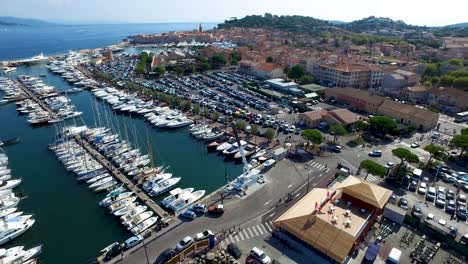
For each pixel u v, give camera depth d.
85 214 95.44
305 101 188.62
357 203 81.44
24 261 76.94
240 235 81.31
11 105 196.38
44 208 98.62
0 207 95.88
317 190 88.94
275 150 124.75
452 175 110.44
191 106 181.00
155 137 151.88
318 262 71.31
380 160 121.44
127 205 95.94
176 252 74.25
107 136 145.38
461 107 178.00
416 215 87.75
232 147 133.00
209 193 105.06
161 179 110.12
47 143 145.00
